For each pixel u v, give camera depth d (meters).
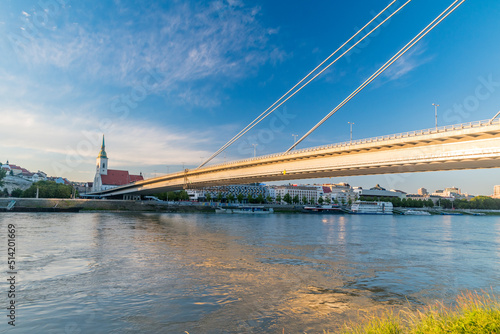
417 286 22.67
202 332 14.43
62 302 17.95
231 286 21.59
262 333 14.41
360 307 17.98
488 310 9.16
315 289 21.38
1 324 14.93
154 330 14.58
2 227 53.12
